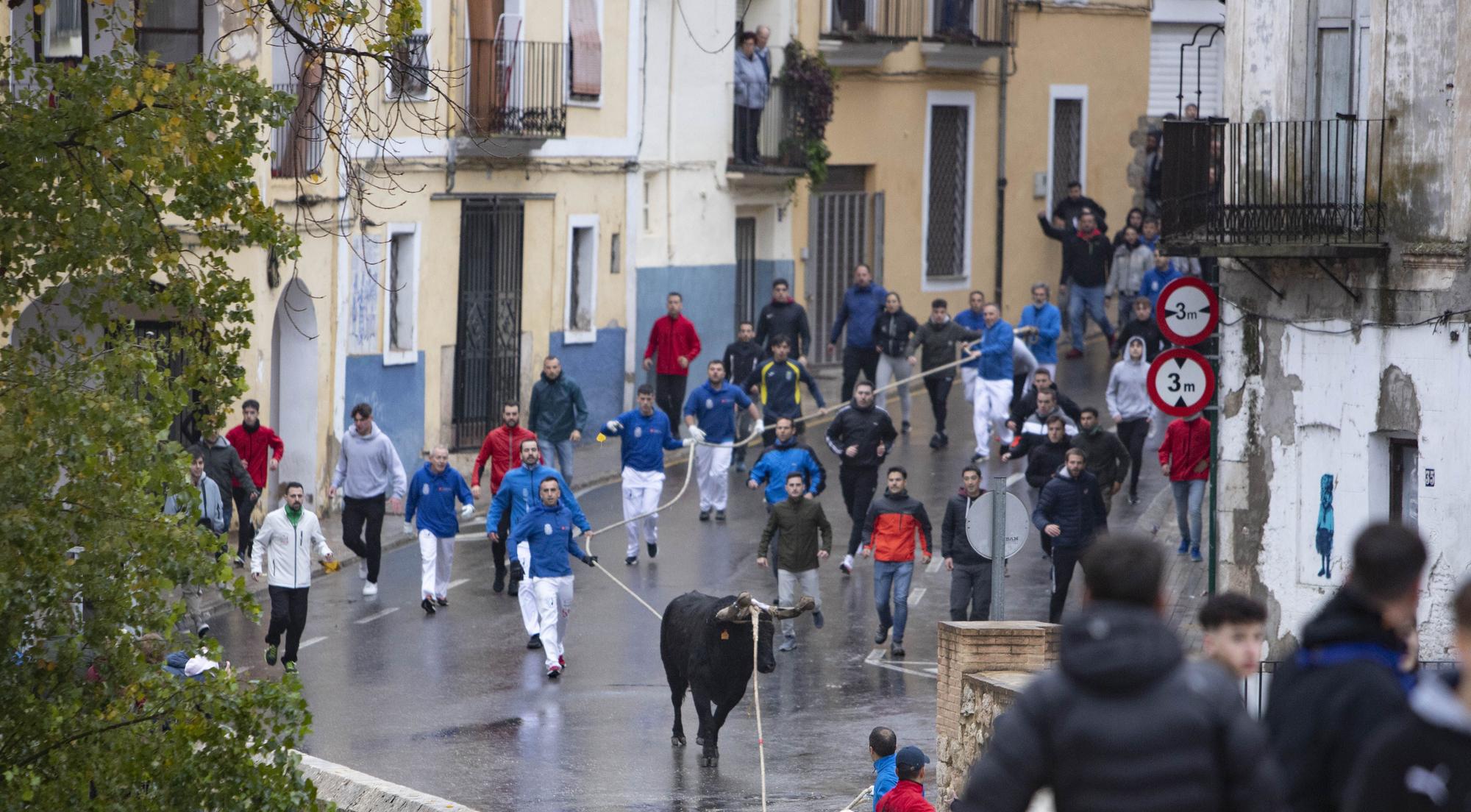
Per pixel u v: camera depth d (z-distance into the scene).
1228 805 15.20
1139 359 77.94
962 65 118.75
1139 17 131.88
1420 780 14.84
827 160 108.62
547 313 92.00
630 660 56.34
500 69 86.12
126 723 34.56
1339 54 49.69
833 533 73.94
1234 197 50.28
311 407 77.00
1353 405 48.69
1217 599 18.81
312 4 40.03
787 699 52.19
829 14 110.44
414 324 83.56
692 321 102.19
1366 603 16.77
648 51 97.62
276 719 36.03
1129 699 15.18
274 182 72.94
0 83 36.78
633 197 97.25
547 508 54.81
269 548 52.81
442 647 57.41
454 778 44.62
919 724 49.75
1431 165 46.94
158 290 37.12
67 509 33.75
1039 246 126.94
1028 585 65.00
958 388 111.69
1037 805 26.88
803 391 106.88
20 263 36.16
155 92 36.12
